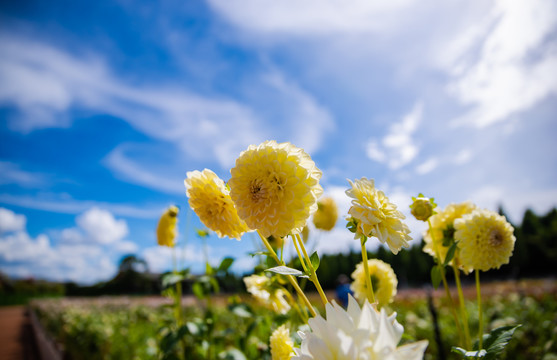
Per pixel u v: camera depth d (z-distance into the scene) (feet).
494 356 1.11
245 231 1.25
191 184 1.27
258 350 2.25
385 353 0.57
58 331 8.60
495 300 8.09
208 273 2.57
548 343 2.93
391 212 1.08
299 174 1.06
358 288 1.89
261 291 1.93
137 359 4.54
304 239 2.31
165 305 2.75
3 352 7.59
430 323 5.00
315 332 0.66
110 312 11.59
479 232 1.42
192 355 2.69
